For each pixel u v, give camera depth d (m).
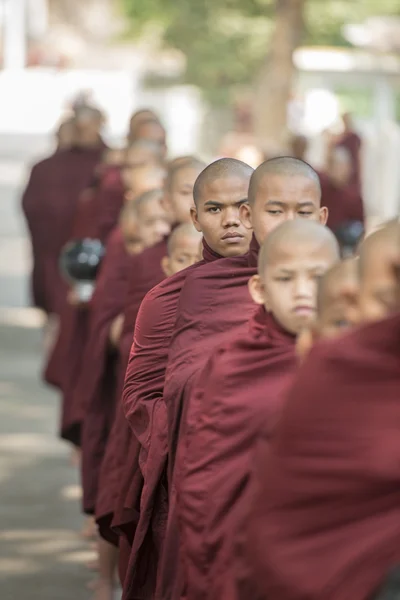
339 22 72.88
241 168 10.59
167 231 14.63
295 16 61.12
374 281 6.79
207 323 9.84
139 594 10.41
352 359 6.38
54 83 87.88
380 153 57.34
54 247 27.14
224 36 74.38
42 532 16.16
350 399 6.39
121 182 20.72
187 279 10.02
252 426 8.09
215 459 8.17
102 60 105.62
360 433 6.36
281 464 6.53
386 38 64.69
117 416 12.55
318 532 6.53
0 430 21.36
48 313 27.16
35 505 17.30
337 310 7.04
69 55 102.50
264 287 7.91
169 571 9.21
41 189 27.08
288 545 6.56
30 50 99.38
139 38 79.69
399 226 6.85
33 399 23.56
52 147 78.50
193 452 8.28
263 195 9.86
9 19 95.19
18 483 18.31
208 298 9.91
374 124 60.12
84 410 15.28
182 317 9.91
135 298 13.55
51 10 120.31
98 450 14.95
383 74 61.25
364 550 6.42
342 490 6.42
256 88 64.12
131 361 10.83
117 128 81.88
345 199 25.25
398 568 6.38
